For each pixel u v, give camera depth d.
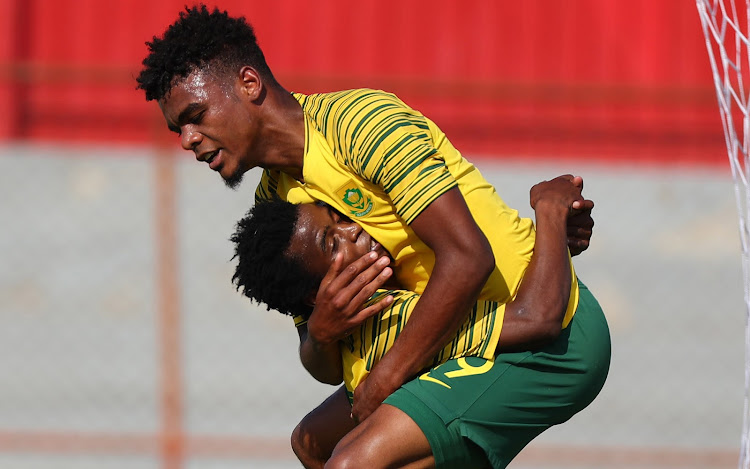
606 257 33.12
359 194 11.48
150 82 11.78
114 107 42.06
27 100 41.59
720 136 42.66
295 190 12.09
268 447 27.59
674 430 30.11
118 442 27.33
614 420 30.05
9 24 42.41
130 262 33.09
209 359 30.17
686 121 42.59
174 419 27.75
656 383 31.03
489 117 42.34
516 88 31.53
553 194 12.25
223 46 11.74
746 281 11.29
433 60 43.88
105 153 34.56
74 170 34.22
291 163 11.96
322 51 43.41
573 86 31.92
